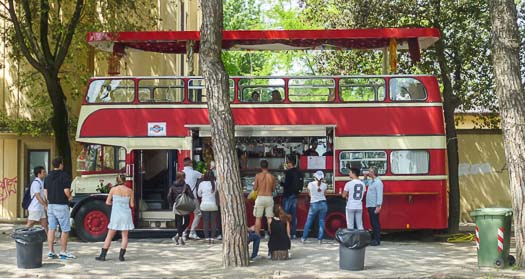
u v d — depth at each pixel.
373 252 15.19
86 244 16.67
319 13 21.58
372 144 17.19
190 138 17.31
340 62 22.05
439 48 19.12
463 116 23.00
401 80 17.38
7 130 23.22
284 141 17.56
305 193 17.31
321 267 13.04
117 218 13.84
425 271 12.64
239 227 13.11
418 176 17.05
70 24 19.62
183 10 31.88
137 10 23.70
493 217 12.88
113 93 17.62
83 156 17.92
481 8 18.80
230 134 13.08
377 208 16.22
